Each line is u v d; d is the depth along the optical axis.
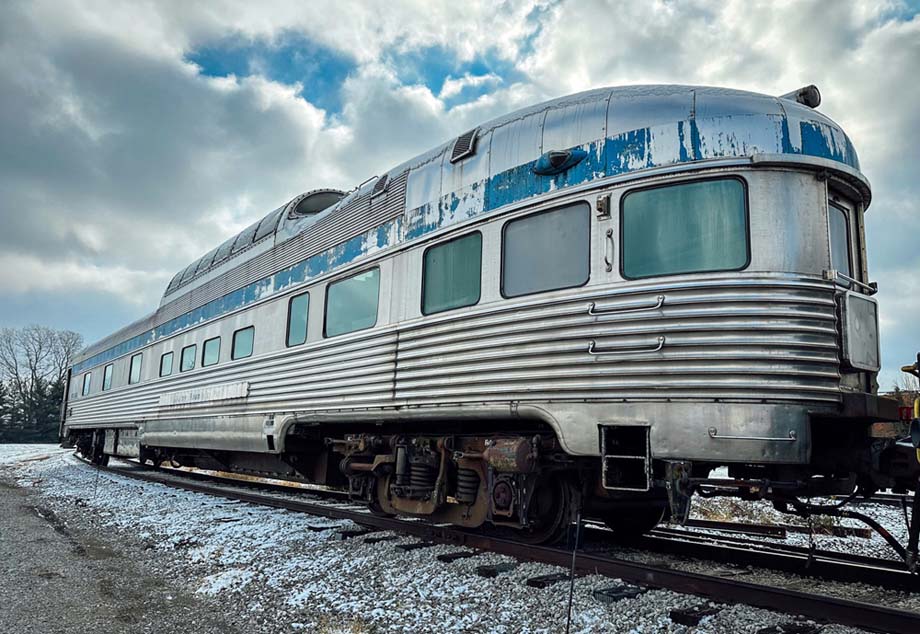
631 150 5.00
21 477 16.17
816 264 4.52
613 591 4.26
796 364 4.31
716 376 4.37
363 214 7.53
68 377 22.92
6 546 6.77
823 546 6.54
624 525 6.55
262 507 9.05
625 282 4.80
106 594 5.02
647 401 4.55
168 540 6.97
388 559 5.50
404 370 6.43
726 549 5.62
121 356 16.25
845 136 4.95
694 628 3.69
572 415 4.89
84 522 8.40
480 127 6.30
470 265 5.95
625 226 4.93
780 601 3.92
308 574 5.24
